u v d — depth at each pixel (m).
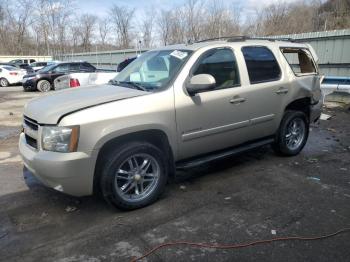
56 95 4.12
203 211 3.86
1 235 3.43
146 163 3.89
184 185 4.58
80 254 3.12
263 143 5.17
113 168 3.61
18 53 62.09
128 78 4.62
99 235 3.41
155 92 3.90
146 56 4.85
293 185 4.55
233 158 5.62
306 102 5.75
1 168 5.34
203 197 4.21
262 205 3.99
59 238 3.37
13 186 4.61
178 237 3.36
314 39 12.76
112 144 3.72
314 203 4.03
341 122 8.47
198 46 4.43
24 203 4.11
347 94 10.64
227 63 4.53
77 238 3.37
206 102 4.21
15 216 3.80
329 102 11.05
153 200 4.01
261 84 4.86
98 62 31.52
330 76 11.92
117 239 3.34
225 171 5.07
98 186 3.74
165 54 4.54
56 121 3.42
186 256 3.07
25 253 3.14
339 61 12.03
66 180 3.42
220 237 3.35
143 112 3.71
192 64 4.17
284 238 3.31
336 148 6.24
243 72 4.66
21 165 5.49
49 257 3.08
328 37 12.23
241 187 4.50
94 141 3.44
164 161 4.02
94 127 3.44
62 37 58.28
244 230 3.46
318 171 5.05
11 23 61.50
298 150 5.76
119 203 3.75
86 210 3.92
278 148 5.52
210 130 4.33
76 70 19.05
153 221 3.66
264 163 5.40
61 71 18.77
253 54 4.88
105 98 3.74
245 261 2.99
